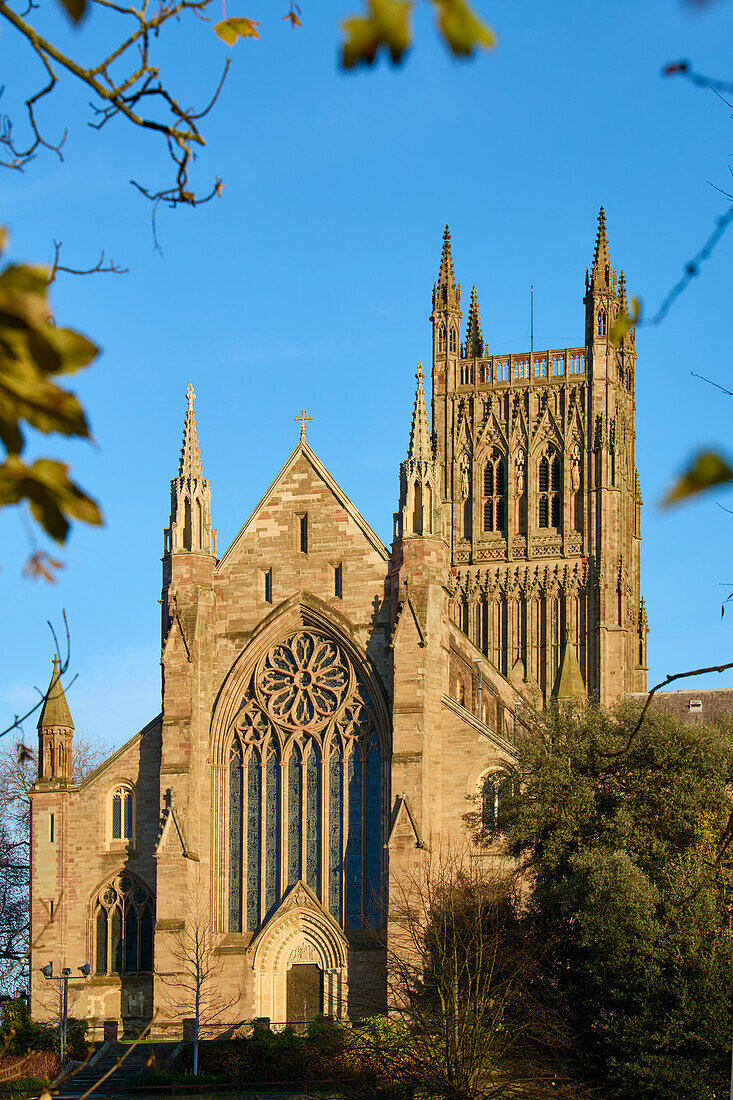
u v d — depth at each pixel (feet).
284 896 343.05
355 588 356.38
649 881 266.36
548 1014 262.47
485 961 273.95
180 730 352.28
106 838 360.28
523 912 297.12
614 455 540.52
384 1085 262.67
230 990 337.93
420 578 347.77
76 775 552.41
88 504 32.48
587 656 527.40
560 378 551.59
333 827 346.13
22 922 452.35
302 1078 282.36
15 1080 278.87
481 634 539.29
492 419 554.46
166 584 365.81
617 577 532.32
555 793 293.02
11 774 496.23
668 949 250.78
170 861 341.41
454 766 339.16
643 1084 239.71
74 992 347.56
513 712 430.20
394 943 314.35
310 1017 335.67
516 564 540.11
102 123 47.42
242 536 366.02
